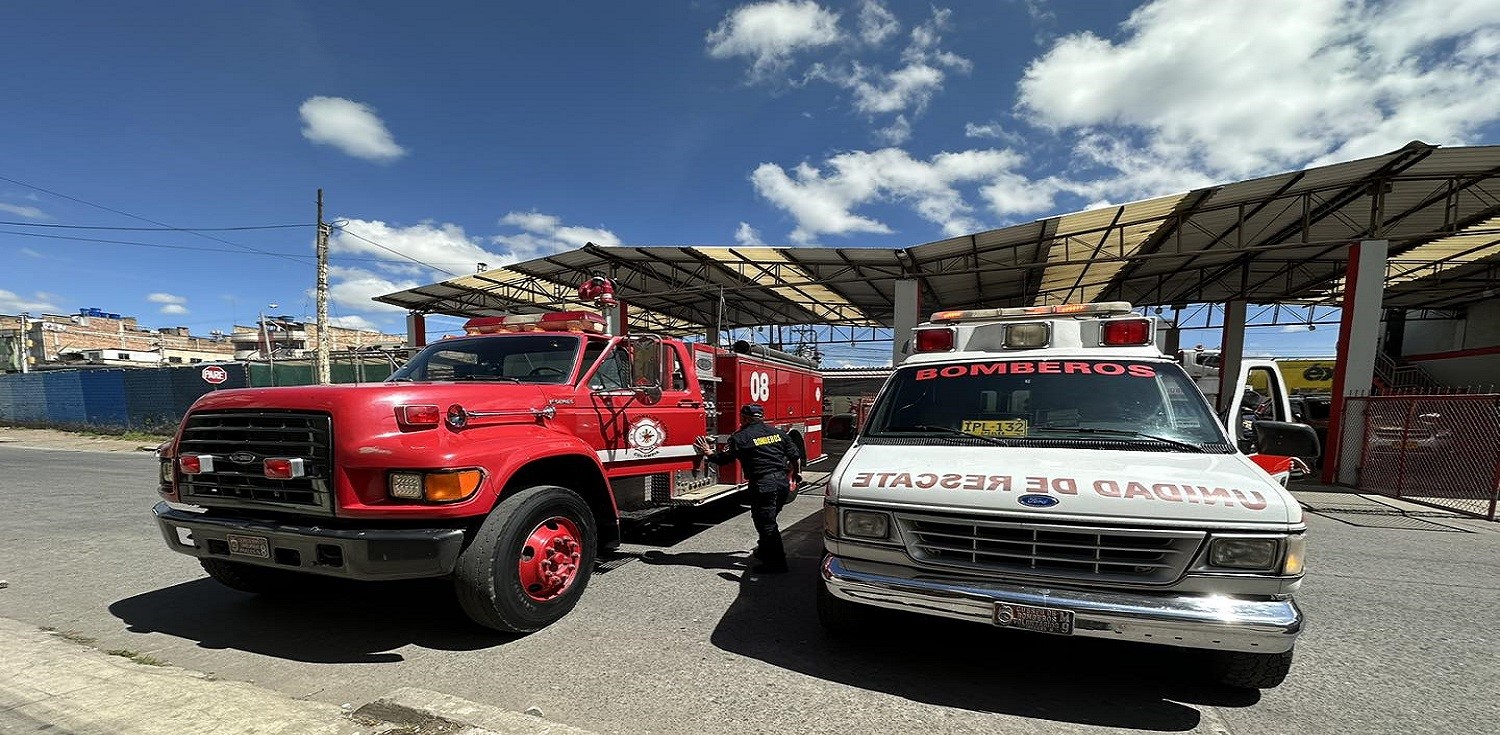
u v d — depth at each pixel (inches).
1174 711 110.3
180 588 180.2
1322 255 567.2
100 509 310.8
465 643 138.9
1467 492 330.6
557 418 168.7
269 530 129.4
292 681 120.7
